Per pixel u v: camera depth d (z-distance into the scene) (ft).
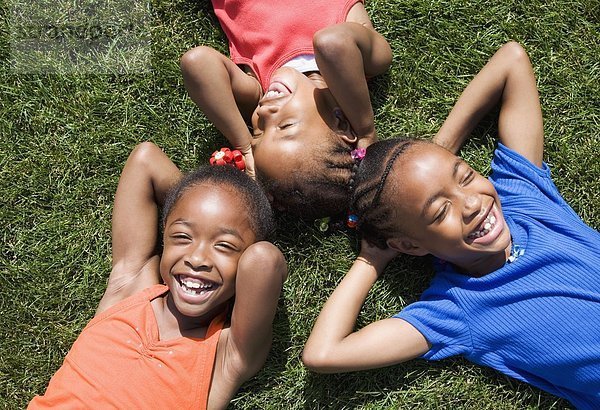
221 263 6.33
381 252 7.03
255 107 7.43
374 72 7.30
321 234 7.43
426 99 7.59
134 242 7.00
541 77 7.49
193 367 6.54
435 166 6.22
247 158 7.17
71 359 6.61
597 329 6.30
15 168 7.60
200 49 6.76
